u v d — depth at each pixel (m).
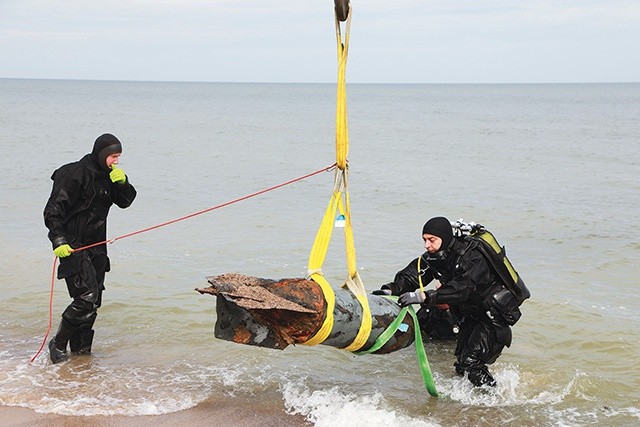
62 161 24.94
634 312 8.82
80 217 6.79
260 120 60.19
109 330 7.90
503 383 6.59
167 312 8.49
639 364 7.17
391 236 13.24
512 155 30.41
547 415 6.00
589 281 10.34
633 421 5.91
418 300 6.05
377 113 77.00
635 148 33.78
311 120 61.06
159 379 6.59
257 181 21.39
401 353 7.36
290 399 6.19
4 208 15.42
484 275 6.22
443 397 6.31
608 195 18.98
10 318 8.27
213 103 107.00
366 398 6.18
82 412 5.83
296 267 10.72
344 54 5.64
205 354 7.24
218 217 14.95
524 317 8.54
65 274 6.73
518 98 151.00
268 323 5.49
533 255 12.05
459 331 6.72
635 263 11.42
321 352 7.35
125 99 116.69
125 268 10.52
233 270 10.50
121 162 25.86
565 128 49.59
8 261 10.84
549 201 17.91
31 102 92.06
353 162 27.14
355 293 5.88
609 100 131.75
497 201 17.84
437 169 24.98
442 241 6.30
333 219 5.84
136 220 14.59
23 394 6.17
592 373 6.90
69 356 7.09
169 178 21.64
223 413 5.89
